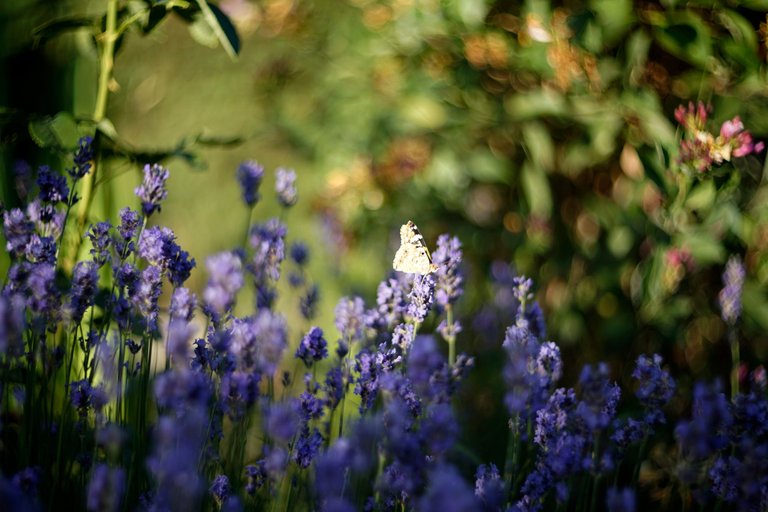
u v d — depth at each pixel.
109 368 2.11
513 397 2.30
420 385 1.87
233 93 5.11
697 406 2.33
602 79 3.78
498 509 2.01
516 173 4.36
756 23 3.63
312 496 2.20
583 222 4.29
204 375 2.12
